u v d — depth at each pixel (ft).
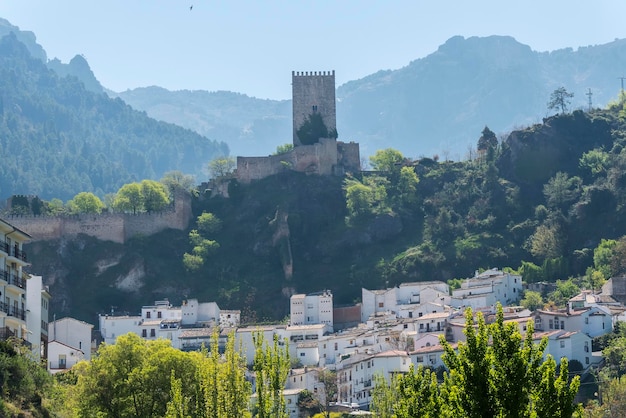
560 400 281.95
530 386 285.02
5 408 432.66
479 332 292.20
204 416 379.14
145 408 516.73
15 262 553.64
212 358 391.65
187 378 521.24
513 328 289.53
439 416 299.79
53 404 489.67
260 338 384.47
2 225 543.39
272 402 370.94
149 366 523.70
